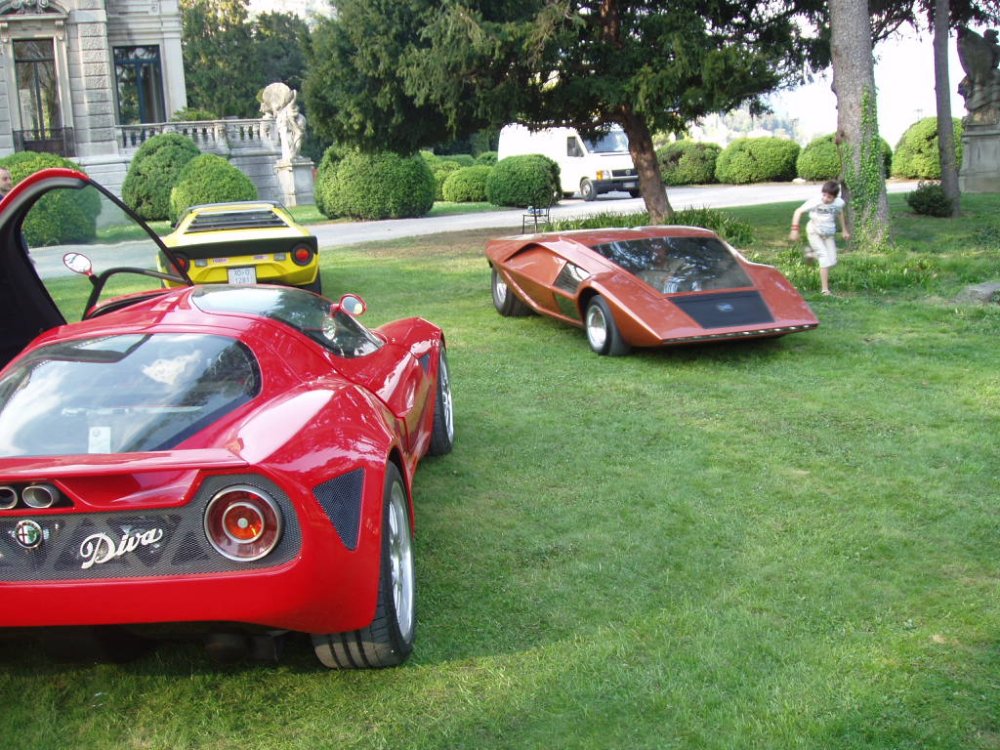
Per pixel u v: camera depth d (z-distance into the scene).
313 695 3.24
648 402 6.78
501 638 3.55
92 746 3.00
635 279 7.98
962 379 7.12
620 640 3.48
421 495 5.08
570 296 8.33
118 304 4.79
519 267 9.19
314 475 2.92
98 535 2.80
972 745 2.80
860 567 4.07
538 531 4.56
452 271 14.06
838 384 7.09
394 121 16.14
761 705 3.03
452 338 9.17
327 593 2.90
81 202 4.64
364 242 18.98
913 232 16.45
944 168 18.88
